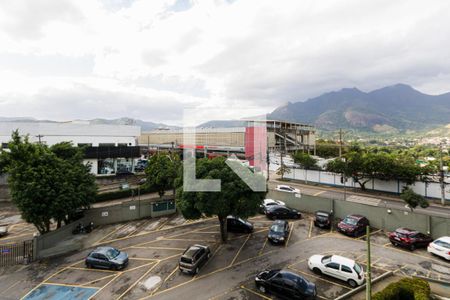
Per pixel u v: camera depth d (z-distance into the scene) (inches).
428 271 656.4
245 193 756.0
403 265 687.1
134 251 794.2
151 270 679.7
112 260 687.1
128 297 567.2
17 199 770.8
